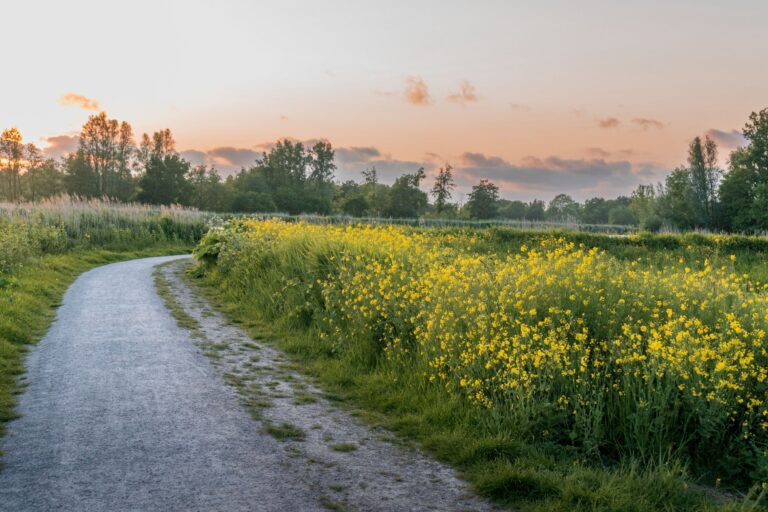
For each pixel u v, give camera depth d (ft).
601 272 29.04
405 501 14.98
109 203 108.37
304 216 123.85
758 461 17.38
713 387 18.83
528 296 25.77
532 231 82.23
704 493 16.33
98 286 51.44
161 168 294.46
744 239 77.15
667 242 77.92
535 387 20.03
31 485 14.94
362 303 32.35
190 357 29.19
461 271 32.19
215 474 16.07
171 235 110.73
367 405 23.40
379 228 62.49
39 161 360.48
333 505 14.53
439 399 22.09
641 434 18.53
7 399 21.67
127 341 31.71
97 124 337.11
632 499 15.03
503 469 16.26
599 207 546.67
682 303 25.90
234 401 22.80
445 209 389.60
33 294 42.55
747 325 23.26
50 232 74.69
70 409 20.92
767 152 204.23
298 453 17.98
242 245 55.06
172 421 20.16
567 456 18.28
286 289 40.40
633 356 19.81
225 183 402.52
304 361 30.01
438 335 25.03
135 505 14.03
